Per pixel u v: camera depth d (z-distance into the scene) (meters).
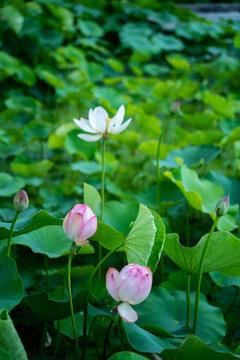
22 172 3.57
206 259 1.91
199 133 3.56
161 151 3.05
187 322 2.01
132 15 9.00
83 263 2.69
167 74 8.20
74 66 6.91
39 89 6.38
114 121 2.09
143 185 4.02
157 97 5.71
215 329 2.06
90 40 8.32
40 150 4.80
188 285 2.01
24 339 2.18
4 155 3.95
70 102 5.06
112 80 6.23
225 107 4.55
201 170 4.02
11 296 1.78
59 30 7.06
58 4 8.46
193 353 1.72
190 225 3.25
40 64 6.79
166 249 1.97
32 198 3.76
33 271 2.47
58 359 2.16
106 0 9.19
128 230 2.25
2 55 5.83
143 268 1.64
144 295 1.64
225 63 7.09
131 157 4.62
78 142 3.59
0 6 6.79
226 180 2.82
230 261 1.90
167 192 2.80
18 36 6.55
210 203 2.55
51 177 4.22
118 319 1.87
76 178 4.19
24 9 6.72
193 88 5.52
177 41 8.36
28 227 1.91
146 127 4.23
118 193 3.01
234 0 12.96
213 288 2.66
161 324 2.01
